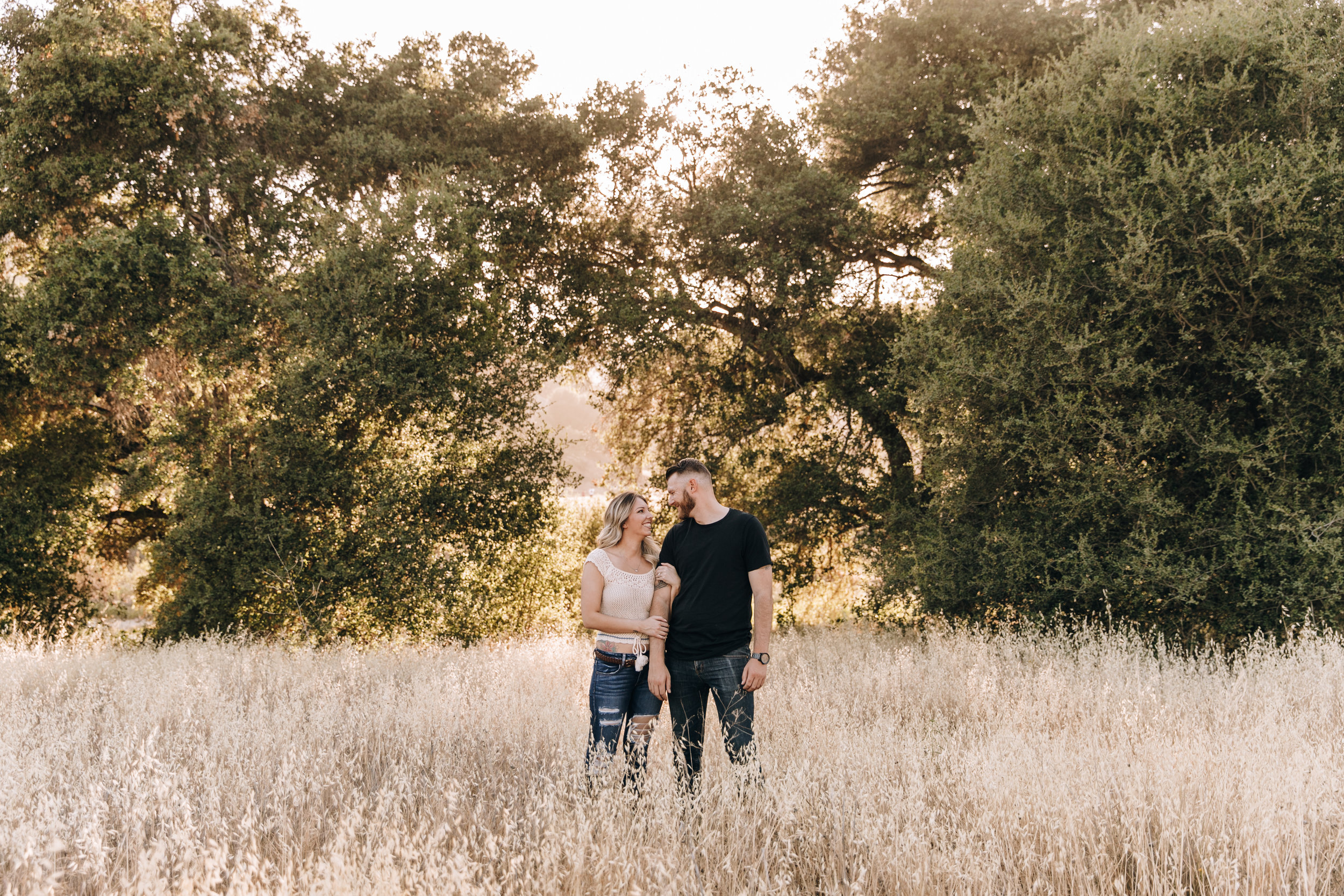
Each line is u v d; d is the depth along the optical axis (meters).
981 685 5.67
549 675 6.80
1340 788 3.28
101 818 3.21
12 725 4.63
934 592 9.30
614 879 2.64
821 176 11.59
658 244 13.59
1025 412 8.18
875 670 6.55
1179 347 7.99
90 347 10.95
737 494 14.48
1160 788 3.26
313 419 10.84
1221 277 7.42
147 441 13.05
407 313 11.15
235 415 11.80
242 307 11.00
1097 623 7.90
